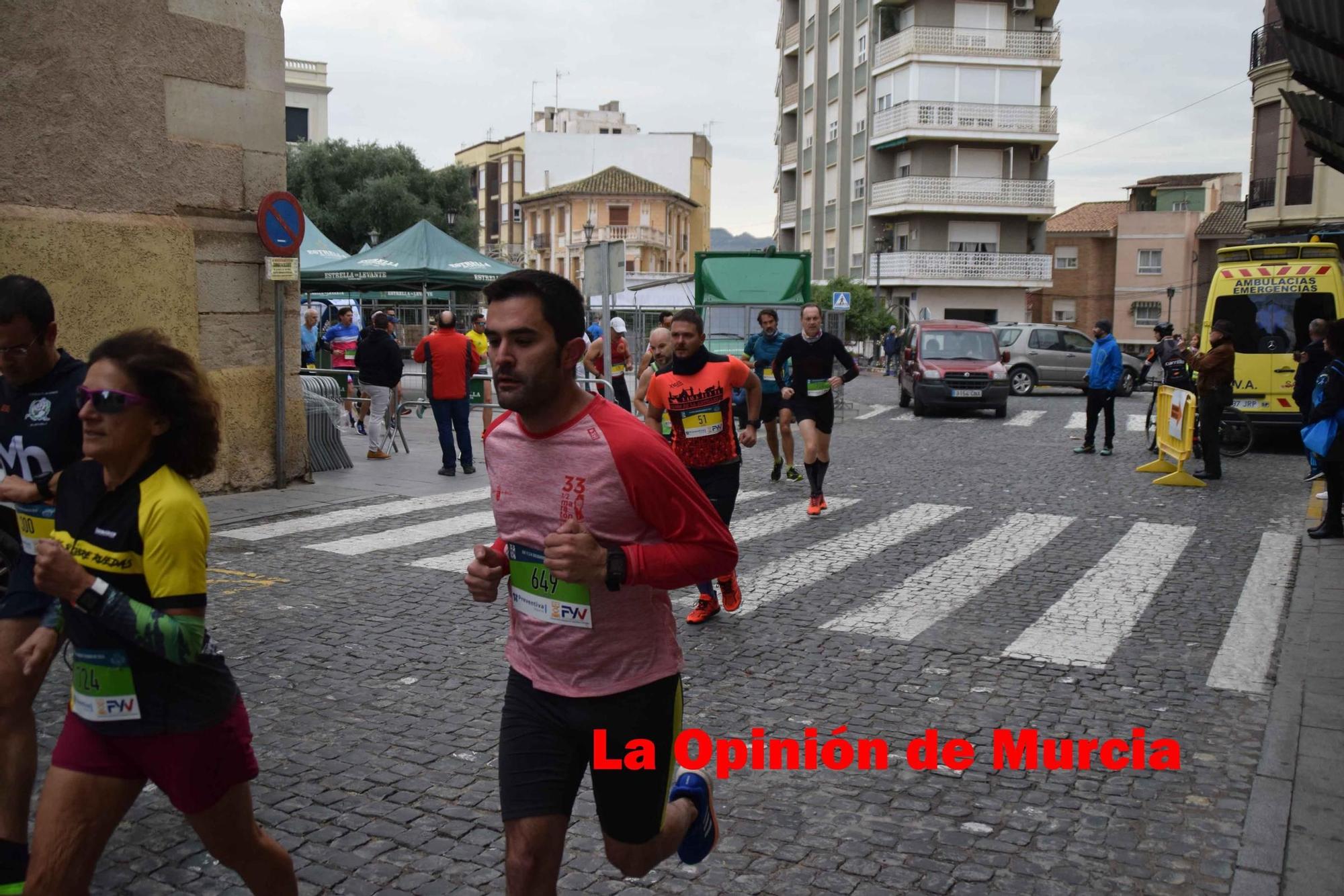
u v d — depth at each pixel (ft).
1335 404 29.55
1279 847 12.23
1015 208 149.59
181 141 33.45
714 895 11.28
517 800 8.61
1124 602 23.48
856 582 25.30
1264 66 92.89
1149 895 11.27
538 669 8.75
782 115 192.24
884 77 152.25
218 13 34.09
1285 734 15.74
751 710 16.80
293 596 23.17
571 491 8.38
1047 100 157.17
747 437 23.09
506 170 283.59
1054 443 55.88
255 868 9.12
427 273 64.39
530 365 8.11
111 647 8.17
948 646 20.20
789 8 188.55
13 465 10.93
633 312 106.01
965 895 11.27
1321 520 32.58
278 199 34.96
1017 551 28.78
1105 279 190.08
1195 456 50.47
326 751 14.88
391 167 167.43
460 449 41.63
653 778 8.85
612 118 295.48
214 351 34.99
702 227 286.87
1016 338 91.25
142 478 8.22
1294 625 21.53
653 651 8.76
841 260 167.73
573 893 11.29
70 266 30.66
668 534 8.41
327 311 76.59
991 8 146.61
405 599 23.07
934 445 54.75
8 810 10.52
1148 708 16.99
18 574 10.95
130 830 12.39
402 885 11.34
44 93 29.99
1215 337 42.29
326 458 41.91
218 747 8.54
